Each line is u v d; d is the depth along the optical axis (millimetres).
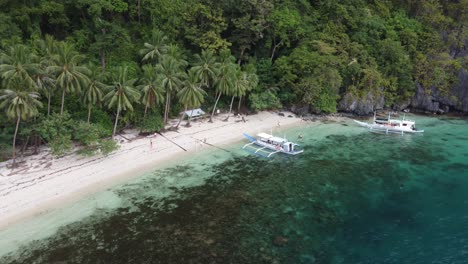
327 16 79125
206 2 68875
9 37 50156
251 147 53812
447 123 72188
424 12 89875
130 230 31344
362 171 46281
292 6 77438
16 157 44000
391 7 90812
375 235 31953
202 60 58844
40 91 44281
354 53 75062
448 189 41281
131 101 50562
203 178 42688
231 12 70562
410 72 80000
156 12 65625
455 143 58438
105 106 53250
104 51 59438
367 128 66188
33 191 36625
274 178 43500
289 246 29906
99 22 57938
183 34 69000
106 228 31469
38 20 56688
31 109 39438
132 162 45594
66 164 43094
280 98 72312
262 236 31250
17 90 38219
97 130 45812
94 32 61844
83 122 45625
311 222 33812
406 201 38406
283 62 70125
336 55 74750
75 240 29594
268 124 65688
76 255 27703
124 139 52469
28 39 54344
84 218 32875
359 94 73688
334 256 28797
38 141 47094
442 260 28578
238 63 71562
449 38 84938
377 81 73688
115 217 33312
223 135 58062
